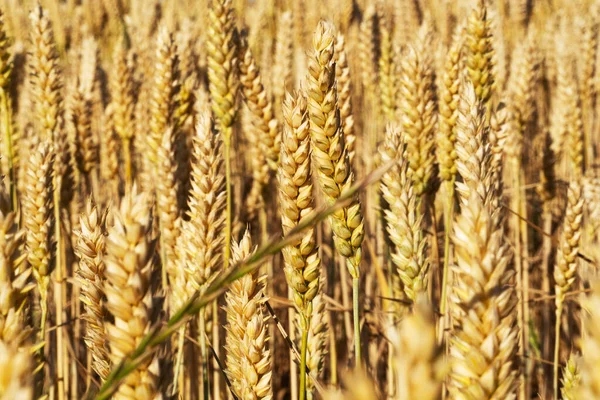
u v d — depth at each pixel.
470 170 0.58
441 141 0.67
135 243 0.38
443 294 0.63
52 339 0.72
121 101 0.81
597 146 1.25
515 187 0.87
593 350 0.29
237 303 0.50
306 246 0.51
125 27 1.98
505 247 0.37
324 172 0.52
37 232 0.55
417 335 0.23
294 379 0.65
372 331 0.73
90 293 0.48
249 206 0.89
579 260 0.76
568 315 0.79
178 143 0.73
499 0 1.83
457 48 0.68
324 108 0.52
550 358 0.84
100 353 0.48
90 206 0.50
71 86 0.83
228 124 0.68
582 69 1.18
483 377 0.35
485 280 0.36
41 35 0.74
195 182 0.57
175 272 0.63
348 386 0.25
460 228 0.37
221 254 0.57
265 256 0.40
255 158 0.79
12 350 0.29
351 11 1.54
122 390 0.39
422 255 0.57
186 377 0.70
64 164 0.75
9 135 0.71
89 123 0.82
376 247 0.88
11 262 0.39
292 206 0.51
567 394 0.53
